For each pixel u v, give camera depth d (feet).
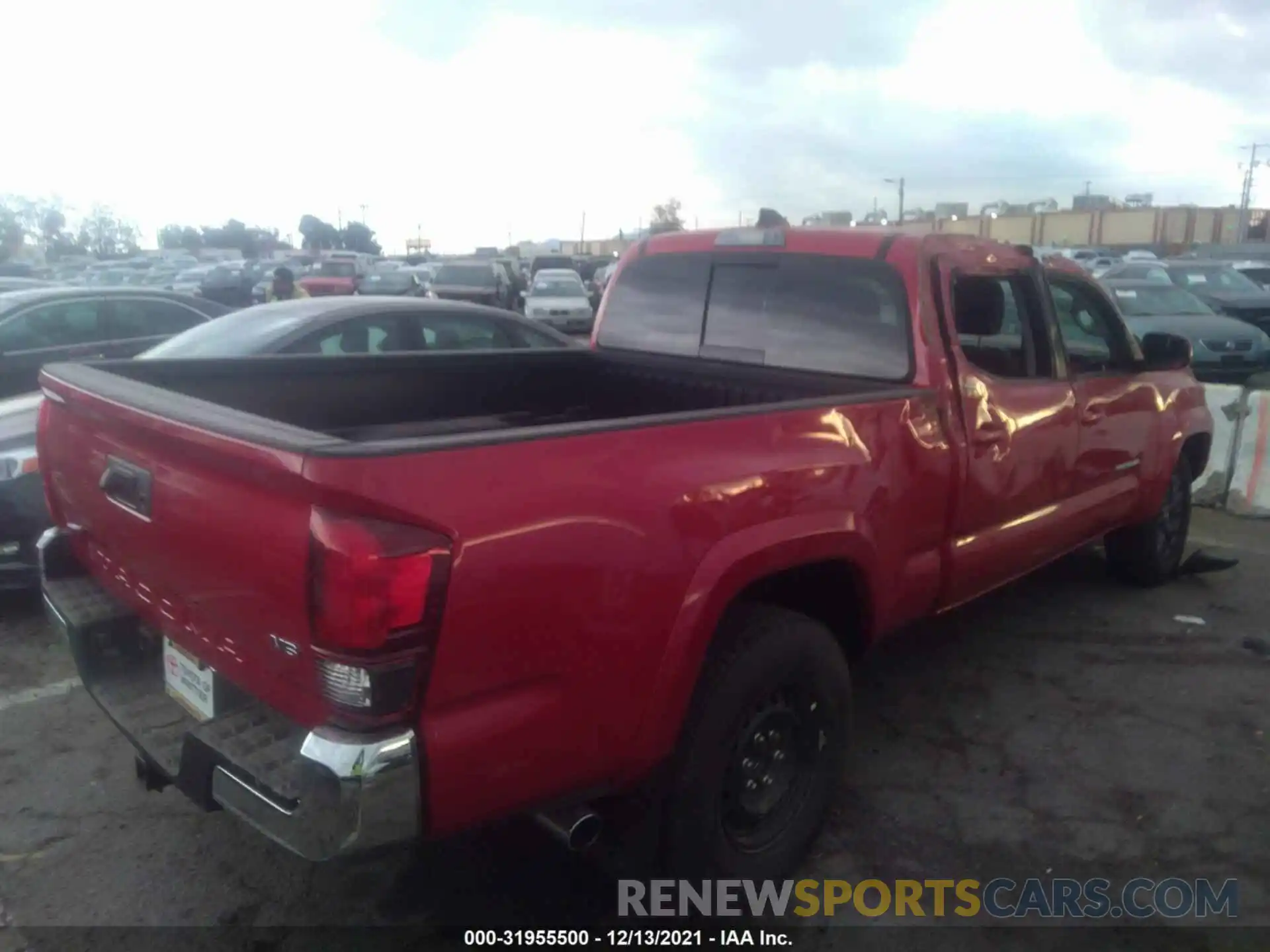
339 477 7.13
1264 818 12.73
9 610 19.25
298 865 11.60
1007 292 14.33
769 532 9.99
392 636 7.36
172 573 9.09
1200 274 64.34
